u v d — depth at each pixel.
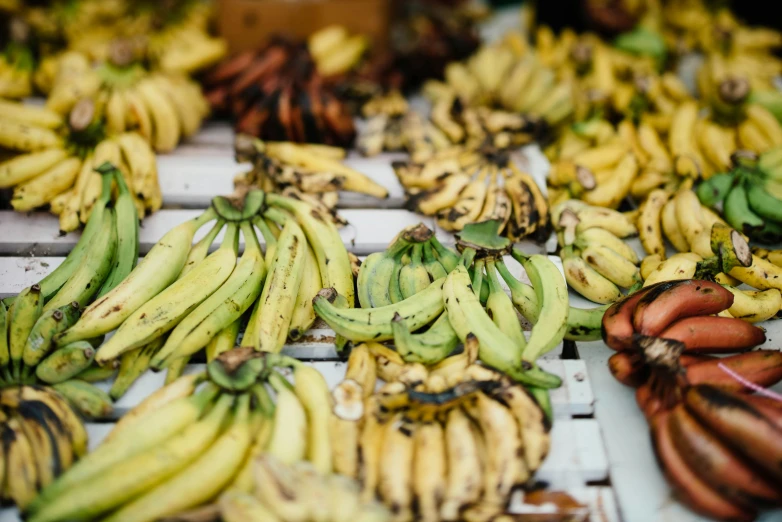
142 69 1.48
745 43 1.95
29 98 1.66
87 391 0.99
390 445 0.92
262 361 0.96
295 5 1.75
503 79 1.67
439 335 1.03
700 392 0.91
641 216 1.30
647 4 1.91
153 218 1.29
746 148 1.50
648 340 0.95
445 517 0.87
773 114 1.55
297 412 0.93
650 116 1.59
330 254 1.13
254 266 1.09
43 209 1.29
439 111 1.59
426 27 1.87
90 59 1.77
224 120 1.61
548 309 1.03
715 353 1.04
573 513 0.92
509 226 1.27
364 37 1.78
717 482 0.88
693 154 1.42
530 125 1.50
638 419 1.00
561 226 1.21
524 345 1.02
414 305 1.05
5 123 1.32
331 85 1.69
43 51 1.72
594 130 1.50
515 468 0.91
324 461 0.90
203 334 1.03
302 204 1.18
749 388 0.96
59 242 1.24
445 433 0.94
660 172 1.40
